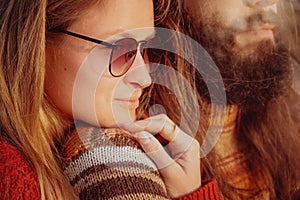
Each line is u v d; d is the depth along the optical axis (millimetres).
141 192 1544
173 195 1797
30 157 1635
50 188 1610
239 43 2051
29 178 1564
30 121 1688
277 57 2113
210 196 1826
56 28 1673
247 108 2188
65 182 1620
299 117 2311
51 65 1698
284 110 2270
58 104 1731
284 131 2277
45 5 1665
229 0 2012
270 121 2248
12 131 1690
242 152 2232
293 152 2305
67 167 1633
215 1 2020
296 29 2240
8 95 1707
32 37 1673
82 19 1649
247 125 2232
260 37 2061
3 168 1545
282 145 2287
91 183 1559
